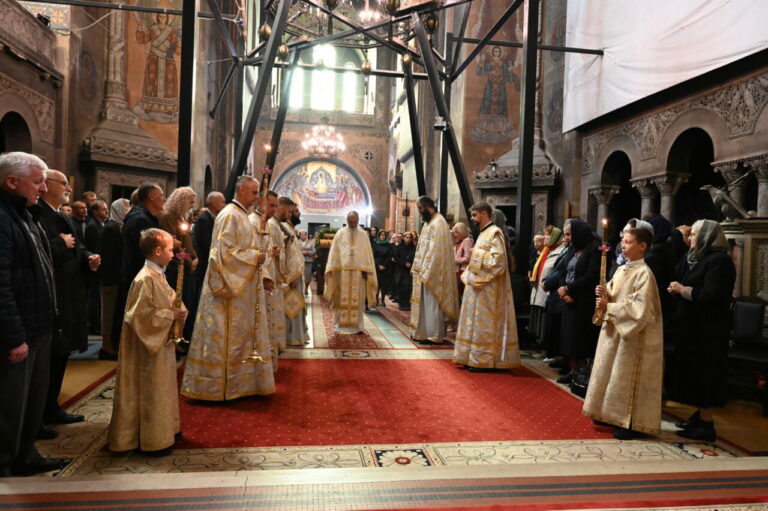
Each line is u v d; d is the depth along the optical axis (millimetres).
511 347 5465
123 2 12867
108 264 5328
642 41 8750
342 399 4406
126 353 3051
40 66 9914
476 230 7766
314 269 15586
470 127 14023
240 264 4125
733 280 3535
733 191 7180
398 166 25797
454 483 2357
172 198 4918
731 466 2631
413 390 4738
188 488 2246
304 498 2166
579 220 4840
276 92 29609
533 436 3646
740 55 6723
